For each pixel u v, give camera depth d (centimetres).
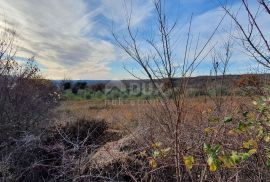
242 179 274
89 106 1242
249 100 329
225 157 216
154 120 346
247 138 273
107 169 374
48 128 543
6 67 571
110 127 652
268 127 246
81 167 372
